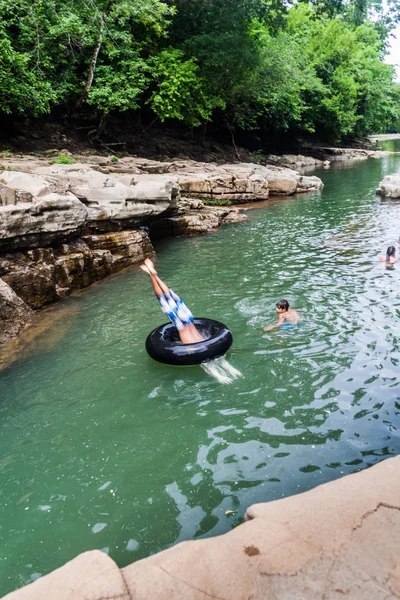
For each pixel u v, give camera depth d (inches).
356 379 218.1
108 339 280.8
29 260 332.2
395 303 311.7
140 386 225.5
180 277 402.3
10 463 173.6
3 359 257.6
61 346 273.1
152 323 303.6
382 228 562.6
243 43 1023.0
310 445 173.0
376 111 2010.3
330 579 82.0
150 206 469.4
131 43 816.9
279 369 231.5
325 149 1728.6
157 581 83.7
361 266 406.3
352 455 165.8
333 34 1668.3
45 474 166.6
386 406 195.5
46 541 135.6
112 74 799.1
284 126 1417.3
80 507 148.9
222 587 81.7
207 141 1215.6
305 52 1488.7
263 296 342.3
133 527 138.8
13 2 641.6
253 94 1137.4
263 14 1076.5
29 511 148.4
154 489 155.1
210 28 1037.8
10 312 289.9
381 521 95.9
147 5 759.7
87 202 424.5
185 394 215.8
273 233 569.3
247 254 472.7
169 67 868.0
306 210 717.9
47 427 196.2
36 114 677.3
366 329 271.7
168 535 134.6
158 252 496.1
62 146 776.9
